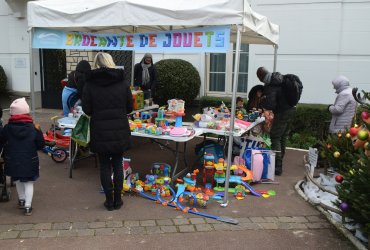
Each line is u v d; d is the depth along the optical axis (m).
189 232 3.96
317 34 9.29
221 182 5.20
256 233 3.98
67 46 5.46
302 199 4.98
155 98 9.98
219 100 9.34
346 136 5.21
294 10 9.36
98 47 5.24
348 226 4.01
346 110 6.07
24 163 4.15
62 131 7.21
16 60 11.77
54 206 4.55
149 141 8.00
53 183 5.34
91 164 6.25
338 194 3.99
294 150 7.74
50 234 3.84
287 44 9.54
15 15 11.36
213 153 5.84
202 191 5.09
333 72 9.31
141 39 4.92
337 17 9.09
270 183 5.61
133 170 5.98
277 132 5.98
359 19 8.98
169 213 4.41
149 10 4.58
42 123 9.43
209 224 4.16
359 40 9.05
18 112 4.20
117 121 4.28
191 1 4.49
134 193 5.00
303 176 6.01
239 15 4.21
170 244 3.70
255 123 5.86
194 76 10.11
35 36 5.62
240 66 10.52
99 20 4.91
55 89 11.54
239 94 10.64
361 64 9.12
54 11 5.21
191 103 10.43
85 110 4.27
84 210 4.45
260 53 9.77
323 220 4.34
